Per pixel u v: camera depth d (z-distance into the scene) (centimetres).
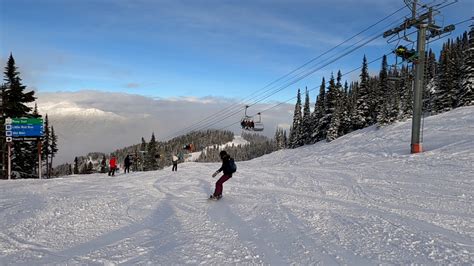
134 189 1334
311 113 6806
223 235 620
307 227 654
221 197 1045
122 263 471
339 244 540
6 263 479
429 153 1883
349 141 4041
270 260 477
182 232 656
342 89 6059
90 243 585
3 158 3622
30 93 4138
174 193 1209
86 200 1005
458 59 4934
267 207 869
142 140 8350
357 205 850
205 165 3192
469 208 754
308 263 461
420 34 2078
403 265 441
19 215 780
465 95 4297
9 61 4050
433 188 1012
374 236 571
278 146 9344
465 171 1260
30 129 2756
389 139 3162
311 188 1163
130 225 721
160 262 473
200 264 462
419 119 2048
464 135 2355
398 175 1317
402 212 747
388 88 5522
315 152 3909
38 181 1827
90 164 8750
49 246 568
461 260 448
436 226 624
